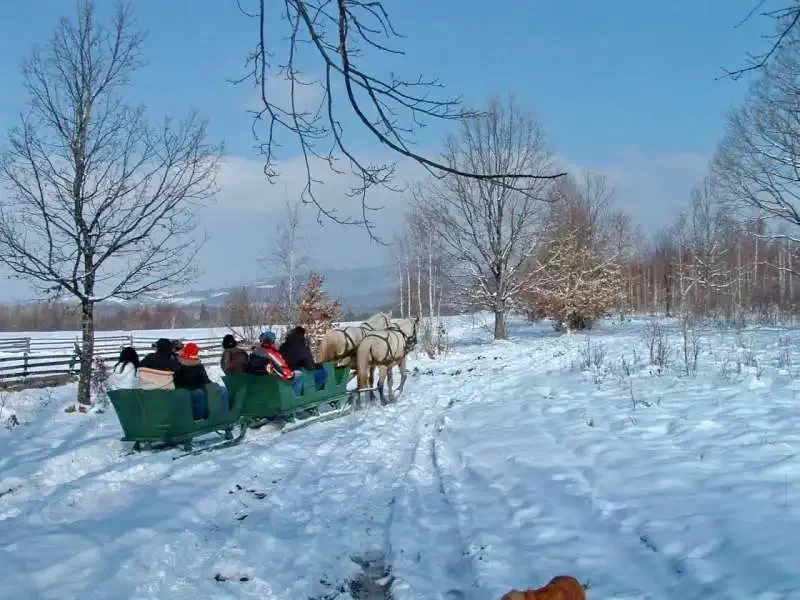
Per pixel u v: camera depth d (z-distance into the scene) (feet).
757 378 45.85
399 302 143.54
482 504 24.64
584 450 30.42
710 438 30.66
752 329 104.94
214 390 37.11
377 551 21.45
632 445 30.45
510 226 120.26
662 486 23.99
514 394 52.26
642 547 19.16
